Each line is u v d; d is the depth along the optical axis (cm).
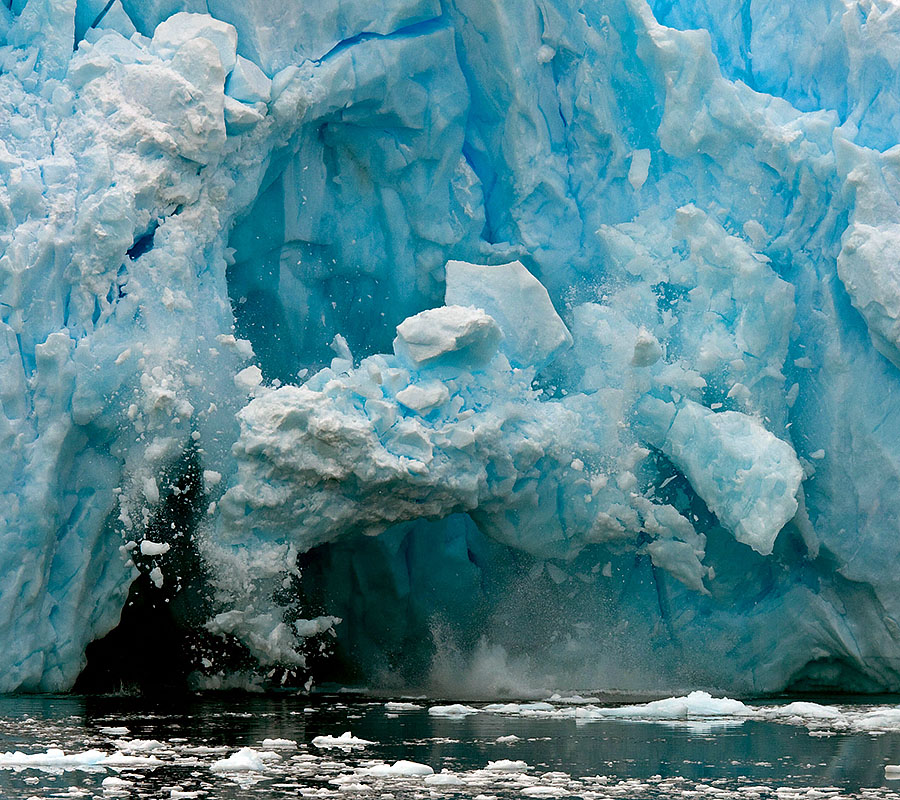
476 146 4581
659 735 2503
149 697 3581
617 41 4519
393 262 4438
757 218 4434
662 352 4250
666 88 4422
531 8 4409
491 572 4419
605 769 1952
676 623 4362
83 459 3641
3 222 3544
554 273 4553
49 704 3180
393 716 2964
